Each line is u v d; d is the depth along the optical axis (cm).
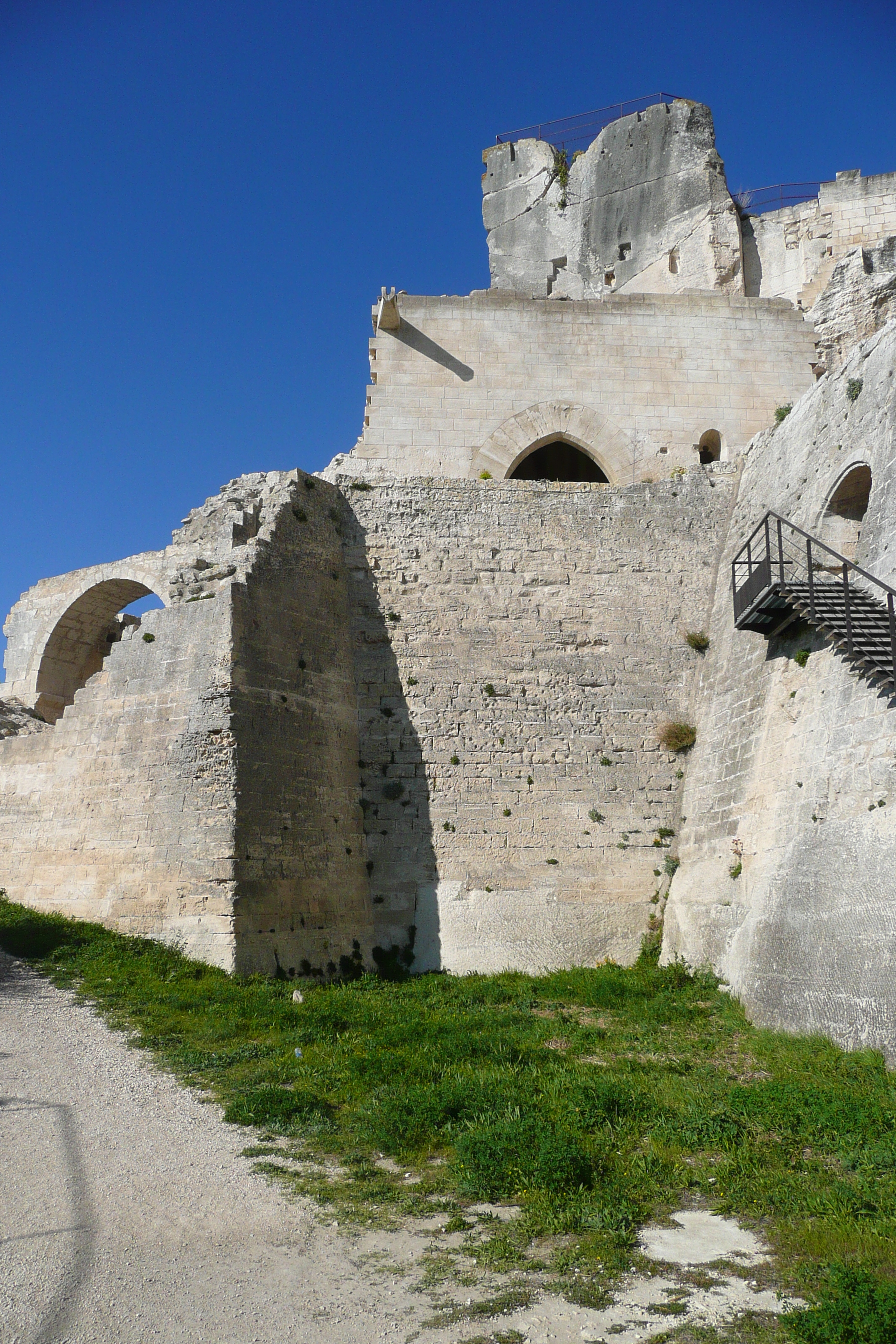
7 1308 498
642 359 2152
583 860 1739
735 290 2500
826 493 1523
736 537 1880
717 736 1695
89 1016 1117
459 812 1744
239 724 1482
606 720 1830
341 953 1569
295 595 1697
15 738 1766
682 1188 706
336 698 1731
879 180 2508
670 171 2670
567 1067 994
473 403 2105
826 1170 723
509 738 1798
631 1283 561
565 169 2855
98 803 1588
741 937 1386
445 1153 761
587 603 1905
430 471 2064
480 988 1452
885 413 1378
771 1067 1009
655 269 2631
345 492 1927
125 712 1603
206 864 1422
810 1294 542
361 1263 575
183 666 1552
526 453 2103
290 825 1533
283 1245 595
